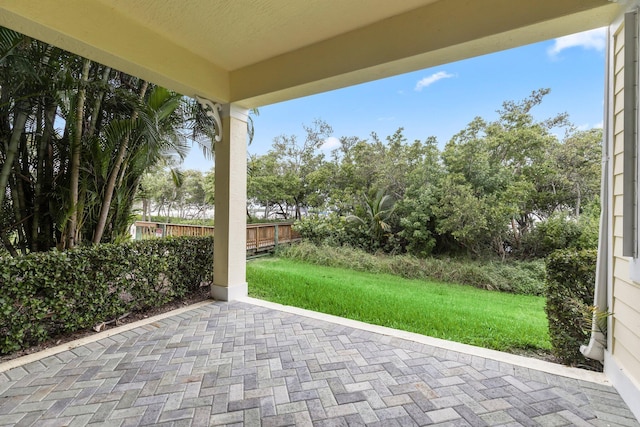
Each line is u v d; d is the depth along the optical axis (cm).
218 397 180
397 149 940
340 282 574
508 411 167
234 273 379
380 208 874
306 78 307
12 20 203
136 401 175
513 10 213
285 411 168
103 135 344
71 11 223
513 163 718
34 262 238
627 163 167
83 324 271
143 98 389
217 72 349
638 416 159
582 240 593
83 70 330
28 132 327
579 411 167
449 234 764
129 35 260
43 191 340
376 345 251
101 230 374
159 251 340
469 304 451
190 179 1458
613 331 192
